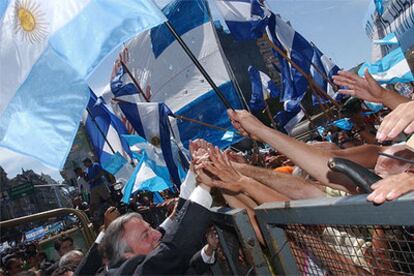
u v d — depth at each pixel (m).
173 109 6.53
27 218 3.45
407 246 1.13
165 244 2.25
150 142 5.74
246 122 2.04
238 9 5.71
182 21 6.53
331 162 1.28
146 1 2.11
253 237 1.68
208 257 2.66
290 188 2.16
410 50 5.75
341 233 1.39
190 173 2.66
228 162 2.12
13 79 2.18
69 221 9.66
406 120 1.09
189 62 6.46
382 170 1.63
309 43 6.64
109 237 2.66
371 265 1.29
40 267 7.70
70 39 2.16
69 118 2.11
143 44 6.82
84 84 2.12
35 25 2.19
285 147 1.95
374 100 2.52
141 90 6.49
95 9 2.15
